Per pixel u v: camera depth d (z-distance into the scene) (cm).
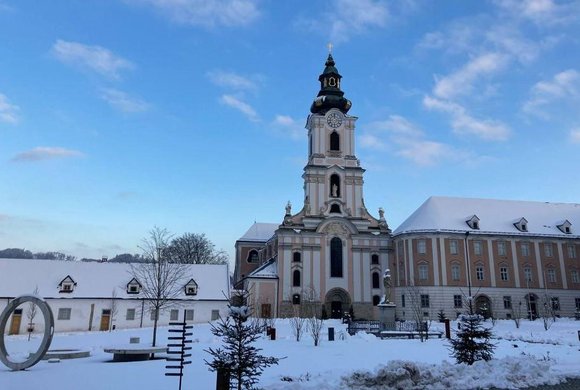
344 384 1833
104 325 6900
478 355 2428
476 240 8225
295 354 3139
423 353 3206
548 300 8100
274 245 8988
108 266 7406
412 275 7994
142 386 1959
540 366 2200
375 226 8600
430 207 8662
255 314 7306
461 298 7862
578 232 8681
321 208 8475
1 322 2595
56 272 7150
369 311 8106
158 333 5397
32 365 2547
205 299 7312
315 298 7938
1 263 7062
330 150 8850
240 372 1683
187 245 12194
